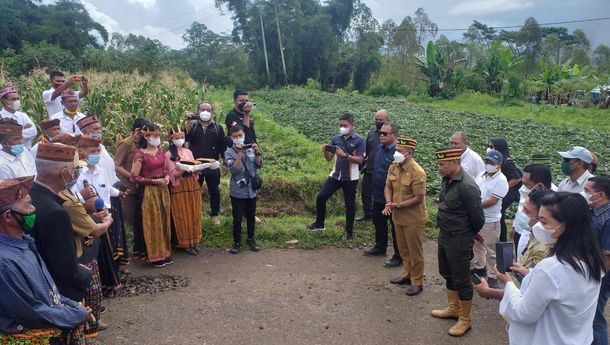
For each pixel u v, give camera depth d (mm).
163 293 5566
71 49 35281
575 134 17844
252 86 48219
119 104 10984
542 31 63344
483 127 19047
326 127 17156
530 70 57656
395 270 6441
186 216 6684
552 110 28031
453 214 4703
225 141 7492
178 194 6613
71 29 36125
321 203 7566
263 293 5625
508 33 60500
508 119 22312
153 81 19172
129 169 6406
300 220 8133
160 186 6258
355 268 6500
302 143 13094
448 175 4742
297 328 4824
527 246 4316
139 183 6176
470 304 4730
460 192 4648
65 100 6547
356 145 7305
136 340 4508
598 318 3752
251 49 48531
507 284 3051
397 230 5805
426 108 26844
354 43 51562
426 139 15406
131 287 5707
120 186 5879
